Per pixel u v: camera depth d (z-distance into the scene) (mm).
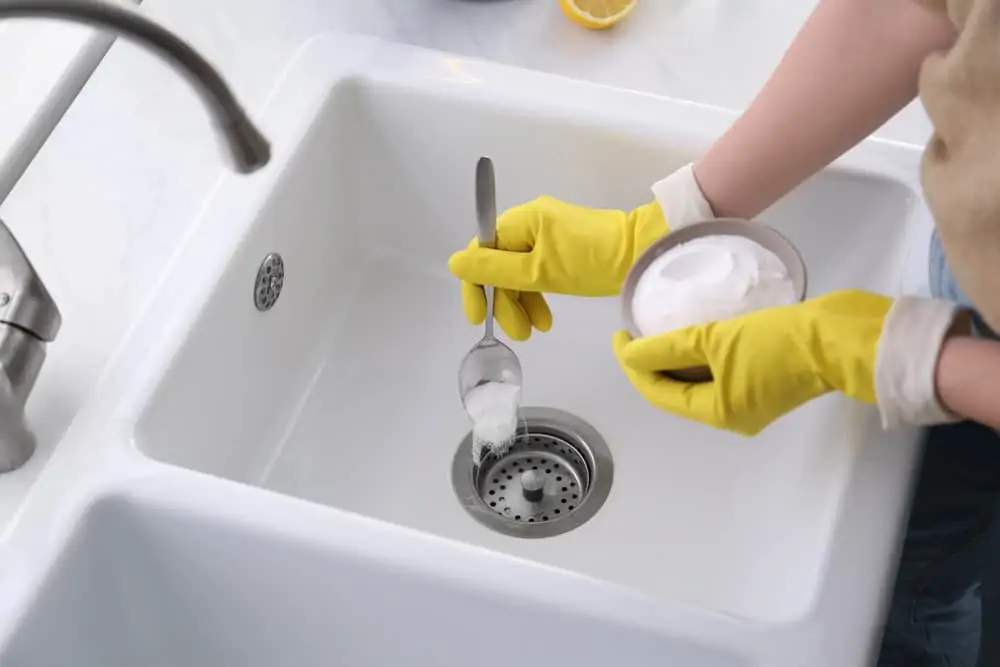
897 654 936
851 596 551
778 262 643
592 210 713
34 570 574
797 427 757
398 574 574
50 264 708
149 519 605
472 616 580
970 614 925
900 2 560
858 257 771
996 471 779
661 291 628
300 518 587
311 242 815
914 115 765
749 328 577
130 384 647
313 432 805
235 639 662
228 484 602
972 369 513
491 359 759
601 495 768
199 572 626
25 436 609
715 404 590
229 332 719
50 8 419
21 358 597
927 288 674
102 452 617
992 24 477
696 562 729
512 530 751
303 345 828
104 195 746
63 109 793
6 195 736
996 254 505
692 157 769
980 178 495
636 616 548
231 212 729
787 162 634
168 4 875
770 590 696
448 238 882
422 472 783
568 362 841
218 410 723
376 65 806
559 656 583
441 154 831
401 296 879
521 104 784
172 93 813
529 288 705
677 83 803
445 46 833
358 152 843
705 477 770
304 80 800
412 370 837
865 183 738
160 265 706
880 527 576
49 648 585
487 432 763
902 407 536
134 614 649
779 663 527
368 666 648
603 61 821
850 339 550
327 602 611
